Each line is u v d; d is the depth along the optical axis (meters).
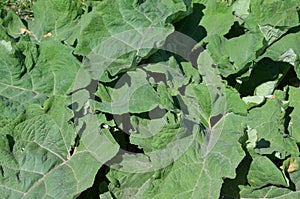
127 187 1.74
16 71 1.82
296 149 1.77
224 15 2.03
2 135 1.68
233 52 1.93
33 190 1.67
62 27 2.01
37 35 2.04
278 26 1.90
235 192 1.77
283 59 1.88
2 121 1.70
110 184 1.73
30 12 2.99
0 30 1.92
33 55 1.85
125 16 1.84
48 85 1.85
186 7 1.95
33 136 1.72
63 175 1.69
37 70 1.86
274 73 1.93
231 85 1.94
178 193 1.67
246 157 1.79
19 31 2.06
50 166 1.71
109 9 1.84
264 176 1.73
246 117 1.82
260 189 1.76
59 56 1.87
